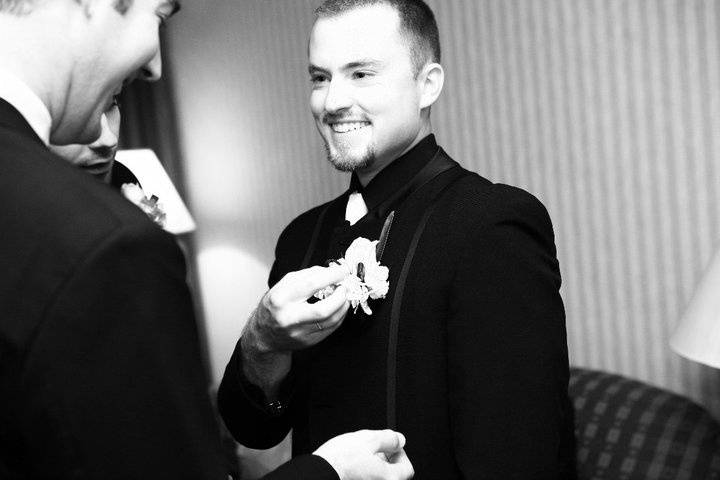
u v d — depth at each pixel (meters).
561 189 2.50
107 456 0.56
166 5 0.72
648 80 2.26
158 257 0.59
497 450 1.06
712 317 1.59
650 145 2.29
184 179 3.84
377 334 1.19
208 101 3.66
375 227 1.26
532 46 2.50
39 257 0.57
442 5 2.69
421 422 1.15
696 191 2.22
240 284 3.71
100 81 0.69
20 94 0.64
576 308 2.50
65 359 0.55
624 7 2.28
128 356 0.57
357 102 1.22
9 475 0.58
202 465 0.60
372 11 1.23
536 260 1.14
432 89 1.31
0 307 0.56
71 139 0.73
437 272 1.15
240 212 3.63
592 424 2.06
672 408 1.99
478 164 2.69
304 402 1.30
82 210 0.58
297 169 3.36
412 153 1.29
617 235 2.39
